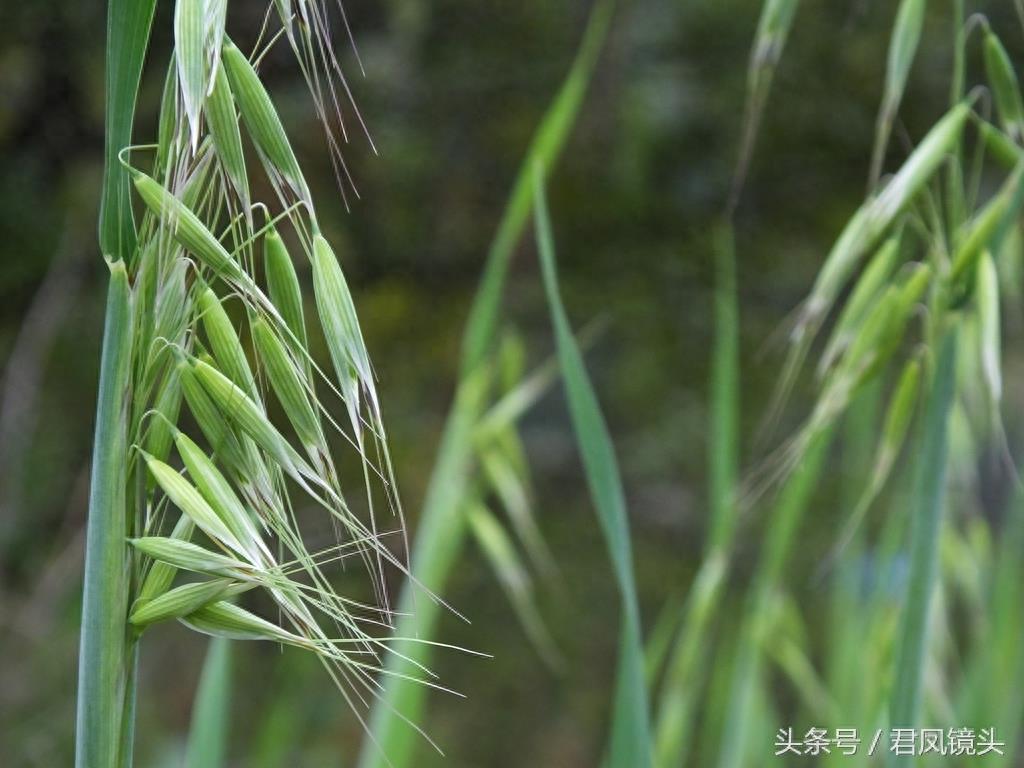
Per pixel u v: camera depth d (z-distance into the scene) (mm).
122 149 510
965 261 631
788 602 969
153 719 1901
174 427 514
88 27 2035
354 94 2127
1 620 1971
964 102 641
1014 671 874
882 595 846
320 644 515
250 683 1947
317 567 516
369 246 2262
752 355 2387
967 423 842
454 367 2277
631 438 2395
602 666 2250
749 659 871
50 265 2141
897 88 641
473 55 2297
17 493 2078
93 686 513
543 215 624
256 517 535
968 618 1142
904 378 667
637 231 2457
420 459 2184
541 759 2148
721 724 1015
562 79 2350
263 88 503
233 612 516
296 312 511
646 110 2332
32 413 2127
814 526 2129
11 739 1874
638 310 2428
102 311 2174
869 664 837
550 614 2264
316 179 2125
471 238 2352
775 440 2293
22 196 2113
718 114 2402
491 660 2229
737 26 2359
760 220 2479
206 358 517
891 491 1257
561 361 621
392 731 739
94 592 514
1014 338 1691
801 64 2402
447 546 816
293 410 508
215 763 688
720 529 863
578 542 2336
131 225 513
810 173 2453
